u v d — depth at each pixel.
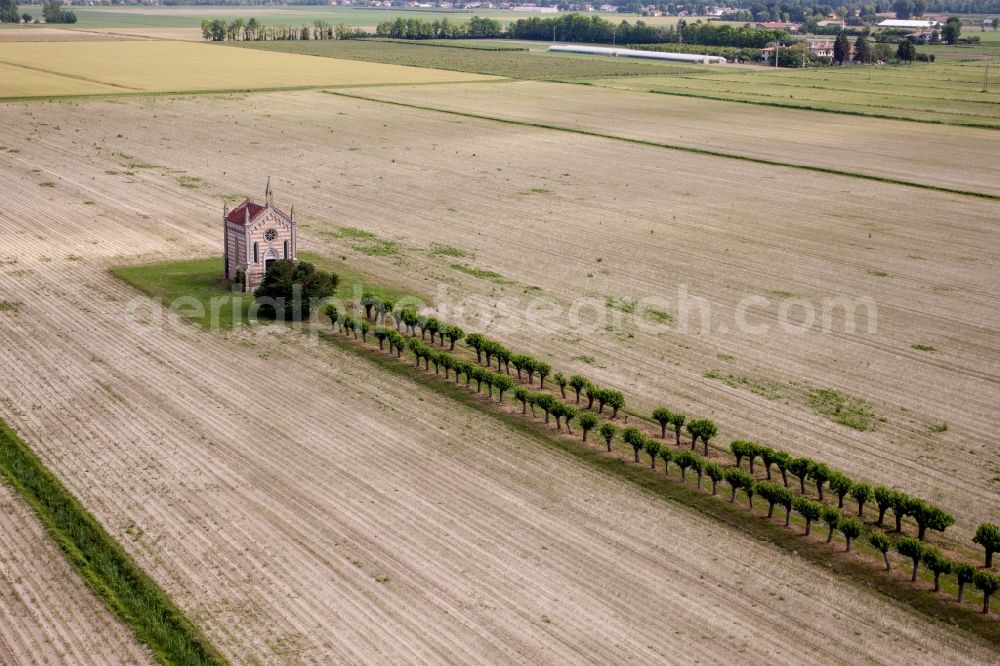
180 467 76.88
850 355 102.38
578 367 97.50
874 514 73.62
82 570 63.81
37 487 73.44
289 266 110.75
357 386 92.44
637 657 57.34
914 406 90.75
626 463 79.75
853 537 67.69
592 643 58.41
